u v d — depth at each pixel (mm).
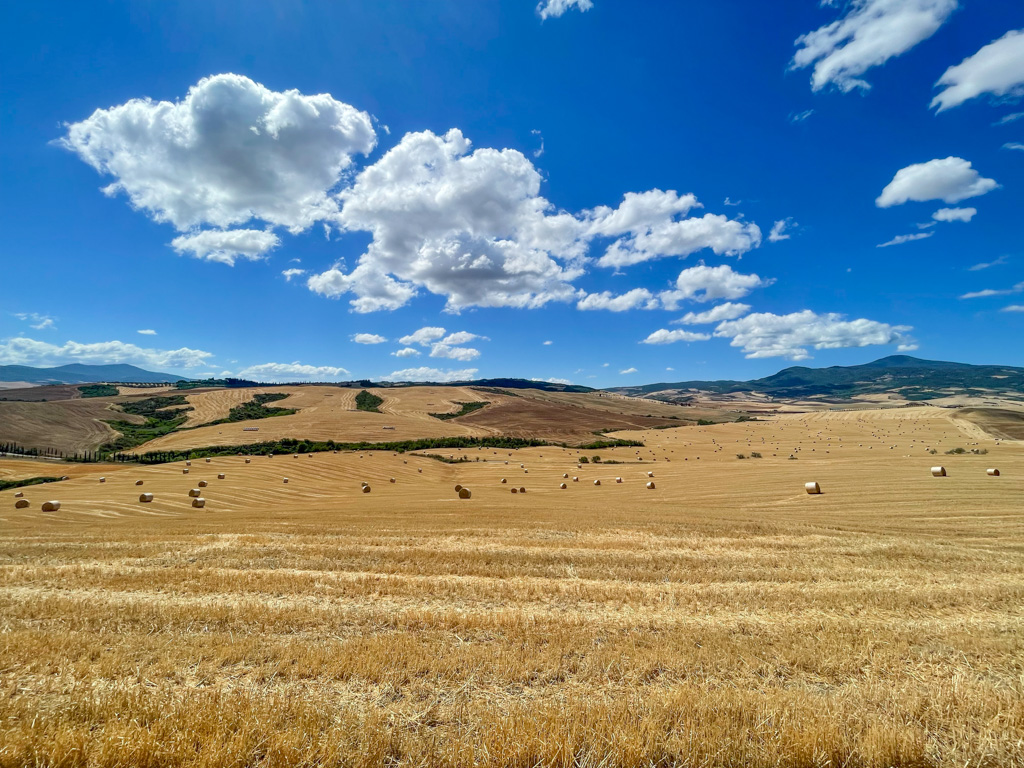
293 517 25719
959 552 16062
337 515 26312
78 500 36938
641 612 10711
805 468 48938
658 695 6551
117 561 14961
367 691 6871
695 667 7711
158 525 23172
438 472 63281
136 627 9336
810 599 11492
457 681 7133
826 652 8219
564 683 7207
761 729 5629
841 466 48875
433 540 18219
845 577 13547
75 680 6973
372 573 13883
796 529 20234
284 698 6418
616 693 6871
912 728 5703
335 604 11070
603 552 16422
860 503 28125
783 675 7629
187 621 9633
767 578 13578
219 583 12477
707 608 10953
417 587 12375
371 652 7922
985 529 20359
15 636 8359
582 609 10945
